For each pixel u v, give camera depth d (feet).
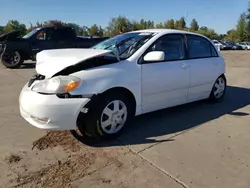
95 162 9.54
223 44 139.44
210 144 11.12
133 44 12.99
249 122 13.92
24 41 35.01
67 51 12.08
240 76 29.60
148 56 12.03
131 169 9.08
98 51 11.48
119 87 11.28
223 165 9.42
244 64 42.29
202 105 17.04
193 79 14.94
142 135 11.98
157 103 13.24
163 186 8.14
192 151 10.45
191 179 8.52
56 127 10.09
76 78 10.16
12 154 10.11
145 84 12.32
